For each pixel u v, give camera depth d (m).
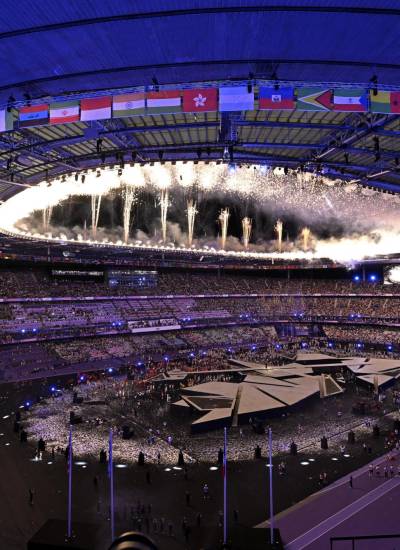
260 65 17.97
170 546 22.66
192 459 35.09
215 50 16.56
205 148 28.30
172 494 29.00
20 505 27.27
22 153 28.00
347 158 29.00
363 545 22.69
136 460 34.69
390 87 18.83
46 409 47.84
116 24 14.68
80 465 33.47
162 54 16.80
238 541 21.81
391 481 30.62
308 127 22.83
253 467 33.56
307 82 18.89
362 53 16.70
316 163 29.84
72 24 14.57
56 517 25.78
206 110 19.12
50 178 33.41
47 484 30.25
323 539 23.48
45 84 19.16
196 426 41.00
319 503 27.69
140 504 27.55
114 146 29.02
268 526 24.95
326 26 14.88
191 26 14.90
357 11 13.91
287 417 46.12
